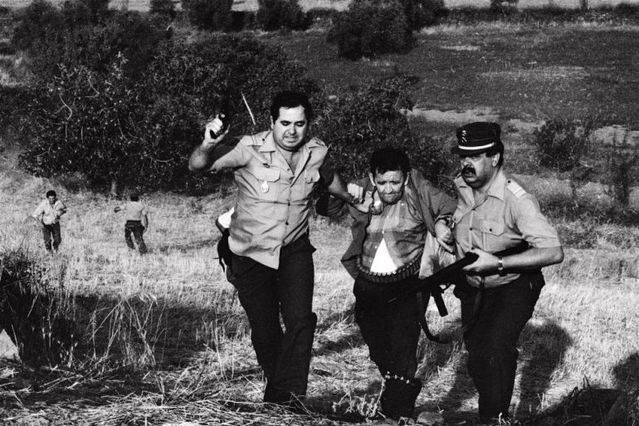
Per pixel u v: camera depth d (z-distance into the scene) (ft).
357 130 130.82
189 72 150.71
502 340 21.94
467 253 21.57
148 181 142.72
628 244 117.29
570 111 193.88
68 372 22.65
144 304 43.70
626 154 152.87
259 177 21.12
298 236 21.61
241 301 21.88
